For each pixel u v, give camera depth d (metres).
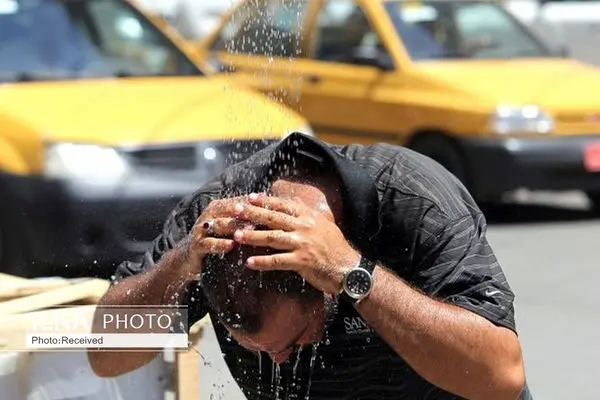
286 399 5.12
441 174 5.06
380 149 5.12
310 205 4.60
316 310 4.48
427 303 4.48
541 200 21.70
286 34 9.09
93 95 13.67
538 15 31.50
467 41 20.34
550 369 11.90
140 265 5.30
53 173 12.29
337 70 20.11
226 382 6.29
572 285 15.27
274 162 4.83
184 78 14.66
